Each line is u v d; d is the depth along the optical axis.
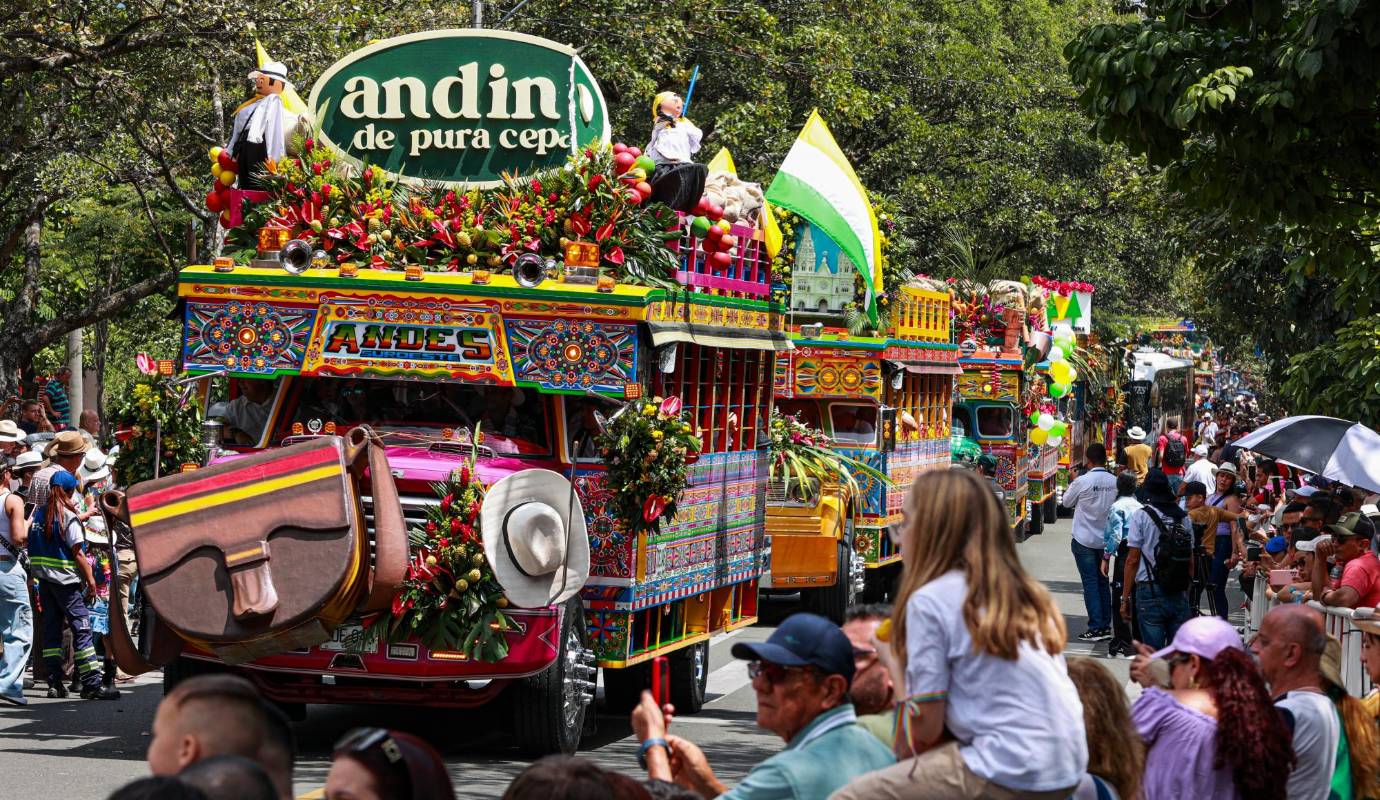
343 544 10.80
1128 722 6.36
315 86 13.05
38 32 24.33
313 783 11.30
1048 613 5.38
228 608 10.69
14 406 27.77
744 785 5.46
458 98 12.92
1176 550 16.58
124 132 27.56
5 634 14.37
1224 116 12.69
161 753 4.15
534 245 12.36
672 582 13.38
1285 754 6.86
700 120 39.41
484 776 11.64
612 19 33.31
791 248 18.28
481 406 12.66
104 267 36.47
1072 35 51.66
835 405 21.47
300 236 12.64
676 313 12.83
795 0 39.22
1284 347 30.30
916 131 43.09
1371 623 11.08
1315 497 16.64
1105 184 48.16
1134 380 60.28
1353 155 13.27
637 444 11.97
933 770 5.29
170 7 24.39
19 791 10.75
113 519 11.77
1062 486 43.38
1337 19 11.92
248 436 12.97
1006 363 31.77
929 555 5.43
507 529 11.41
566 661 12.04
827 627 5.64
